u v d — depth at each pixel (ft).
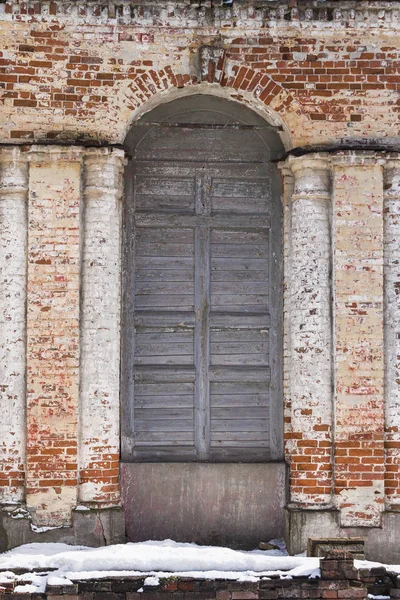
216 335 30.27
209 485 29.17
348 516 28.14
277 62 29.22
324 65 29.27
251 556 24.86
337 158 28.73
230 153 30.71
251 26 29.22
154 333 30.12
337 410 28.43
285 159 29.89
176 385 29.99
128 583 23.82
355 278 28.71
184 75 29.07
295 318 29.12
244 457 29.84
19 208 28.45
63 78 28.58
